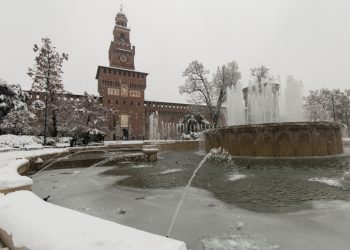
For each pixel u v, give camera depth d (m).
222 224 3.53
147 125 54.22
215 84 35.91
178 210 4.27
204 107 38.16
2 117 27.75
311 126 11.41
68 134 32.78
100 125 37.75
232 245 2.84
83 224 1.82
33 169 10.18
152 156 13.26
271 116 22.16
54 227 1.79
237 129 12.90
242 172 7.98
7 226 2.04
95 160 12.52
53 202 5.23
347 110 46.03
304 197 4.73
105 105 49.06
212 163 10.71
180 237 3.11
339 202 4.34
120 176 8.50
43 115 29.73
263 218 3.71
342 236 2.98
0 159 9.92
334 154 11.91
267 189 5.52
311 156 11.30
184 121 40.50
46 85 27.03
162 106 56.50
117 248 1.34
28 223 1.94
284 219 3.64
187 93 36.75
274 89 25.78
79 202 5.14
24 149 16.94
